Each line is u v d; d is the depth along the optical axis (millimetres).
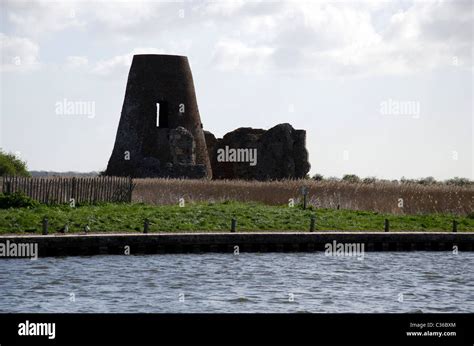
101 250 84500
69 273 74750
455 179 166250
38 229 86875
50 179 101375
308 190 117000
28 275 73500
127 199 108438
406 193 114750
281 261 85062
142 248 86062
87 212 95312
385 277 78250
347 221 102000
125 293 67750
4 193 98062
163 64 188375
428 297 69625
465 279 78188
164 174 177625
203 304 64438
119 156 186375
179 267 79438
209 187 120375
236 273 77500
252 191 118938
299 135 183750
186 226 93125
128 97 188625
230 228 94312
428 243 96062
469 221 107312
